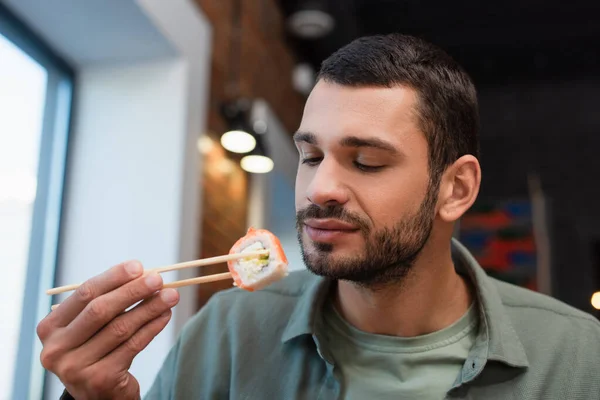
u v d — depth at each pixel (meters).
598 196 6.25
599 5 5.16
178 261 2.79
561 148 6.45
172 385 1.37
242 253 1.13
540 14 5.34
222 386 1.34
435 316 1.25
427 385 1.20
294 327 1.30
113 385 1.05
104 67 3.02
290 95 5.38
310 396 1.25
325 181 1.08
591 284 6.03
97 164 2.92
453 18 5.43
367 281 1.16
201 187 3.16
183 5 3.01
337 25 5.12
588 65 6.24
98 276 1.05
